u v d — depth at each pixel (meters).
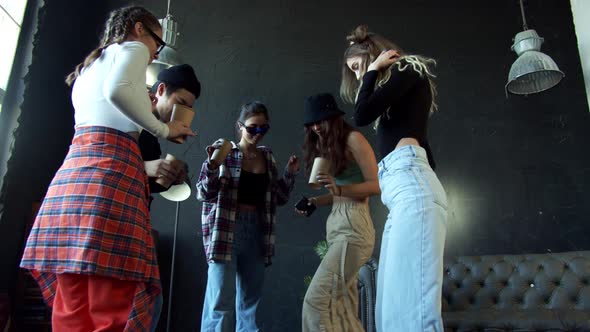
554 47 3.91
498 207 3.56
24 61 3.28
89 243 1.05
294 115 3.88
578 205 3.51
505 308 2.95
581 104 3.74
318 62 4.02
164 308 3.40
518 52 3.23
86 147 1.16
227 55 4.06
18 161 3.11
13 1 3.24
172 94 1.71
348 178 1.96
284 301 3.41
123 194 1.14
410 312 1.14
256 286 2.34
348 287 1.81
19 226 3.07
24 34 3.33
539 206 3.54
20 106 3.16
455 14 4.09
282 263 3.50
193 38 4.11
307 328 1.76
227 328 2.14
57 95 3.58
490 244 3.48
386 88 1.32
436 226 1.19
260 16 4.17
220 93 3.95
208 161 2.14
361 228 1.85
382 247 1.39
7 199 2.97
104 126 1.18
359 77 1.59
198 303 3.41
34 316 2.79
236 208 2.31
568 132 3.69
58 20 3.60
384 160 1.35
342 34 4.09
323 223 3.59
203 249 3.54
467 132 3.77
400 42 4.04
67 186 1.12
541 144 3.69
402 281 1.18
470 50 3.99
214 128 3.85
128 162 1.18
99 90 1.21
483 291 3.05
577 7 3.97
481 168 3.67
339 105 3.89
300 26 4.13
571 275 2.94
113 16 1.34
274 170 2.52
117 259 1.08
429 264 1.16
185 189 2.12
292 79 3.98
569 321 2.47
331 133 1.93
